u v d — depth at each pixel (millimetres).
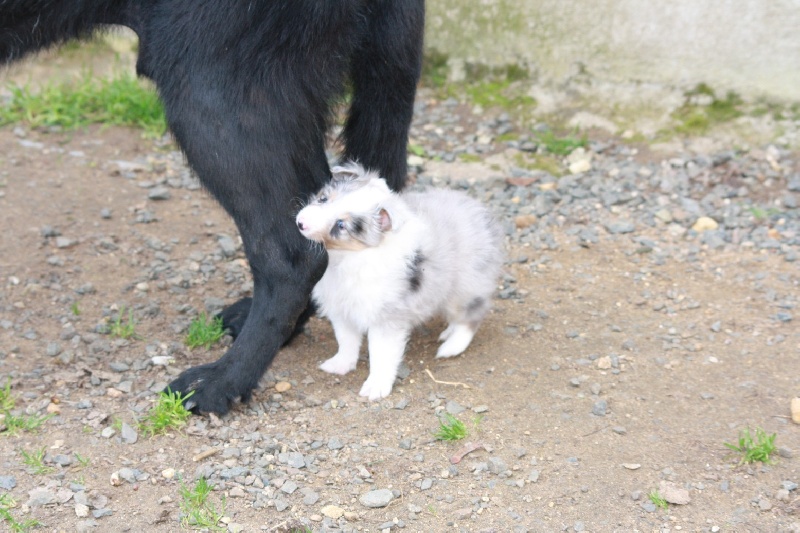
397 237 2328
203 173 2291
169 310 2527
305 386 2385
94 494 2205
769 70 2900
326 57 2285
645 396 2354
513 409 2332
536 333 2475
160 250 2666
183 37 2260
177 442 2285
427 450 2271
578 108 3016
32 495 2199
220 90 2260
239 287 2582
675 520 2182
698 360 2418
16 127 3012
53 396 2350
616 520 2180
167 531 2168
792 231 2699
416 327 2484
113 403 2342
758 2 2873
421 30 2379
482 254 2402
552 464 2250
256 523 2176
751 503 2201
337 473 2240
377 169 2430
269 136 2271
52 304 2529
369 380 2367
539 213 2766
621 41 2971
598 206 2785
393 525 2174
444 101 3094
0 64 2369
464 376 2393
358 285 2332
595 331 2477
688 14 2918
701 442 2279
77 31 2340
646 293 2564
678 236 2705
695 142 2924
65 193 2812
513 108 3049
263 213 2289
